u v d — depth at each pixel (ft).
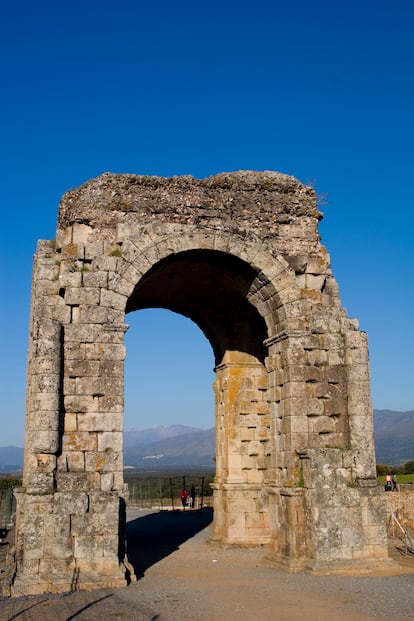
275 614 47.65
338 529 65.05
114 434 64.03
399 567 65.21
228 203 75.46
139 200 72.69
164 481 247.91
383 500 67.31
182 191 74.33
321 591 55.21
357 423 69.51
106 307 66.90
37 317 65.87
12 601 53.78
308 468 66.44
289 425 69.62
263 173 78.89
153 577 63.93
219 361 94.07
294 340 71.46
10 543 87.81
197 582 60.85
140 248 69.82
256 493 86.99
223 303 90.07
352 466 67.72
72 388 64.13
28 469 65.10
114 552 60.13
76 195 73.31
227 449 88.02
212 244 72.54
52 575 57.77
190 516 133.80
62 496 59.88
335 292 76.48
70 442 62.90
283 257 75.15
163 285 86.63
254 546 84.89
